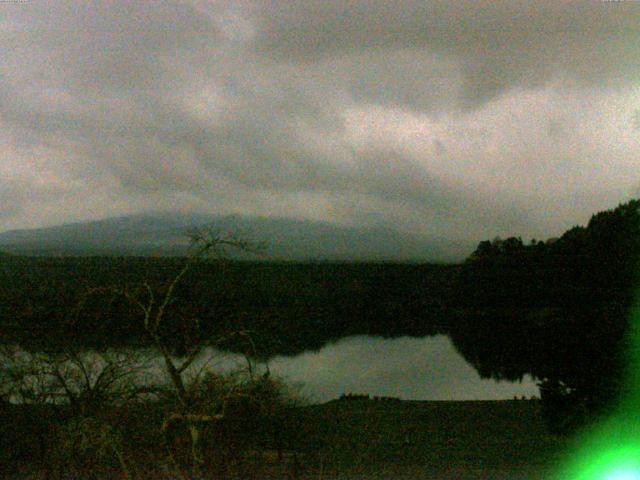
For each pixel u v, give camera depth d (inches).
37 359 666.2
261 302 2114.9
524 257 2903.5
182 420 554.9
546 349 941.8
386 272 3855.8
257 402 597.0
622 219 1884.8
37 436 666.8
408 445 904.3
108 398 609.6
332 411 1140.5
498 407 1238.3
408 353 2630.4
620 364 813.9
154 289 652.1
